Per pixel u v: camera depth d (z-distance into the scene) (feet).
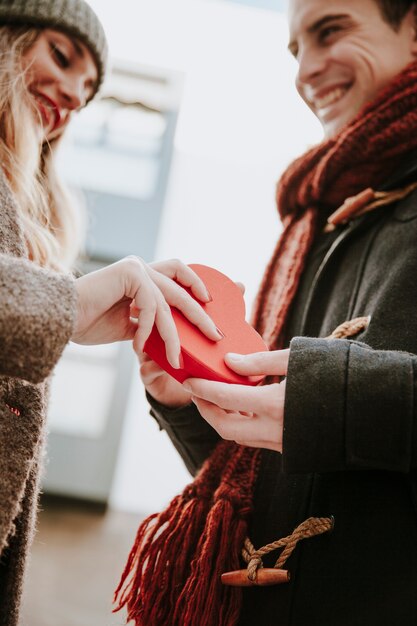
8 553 2.28
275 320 2.89
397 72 3.01
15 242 2.29
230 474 2.55
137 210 15.75
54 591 10.38
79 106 3.50
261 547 2.35
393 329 2.34
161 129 15.99
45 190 3.60
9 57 3.06
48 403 2.65
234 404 2.07
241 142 15.66
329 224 3.11
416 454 1.97
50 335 1.83
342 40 3.06
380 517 2.14
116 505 14.87
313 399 2.00
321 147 3.10
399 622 1.96
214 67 14.17
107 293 2.20
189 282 2.48
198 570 2.31
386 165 2.87
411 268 2.44
